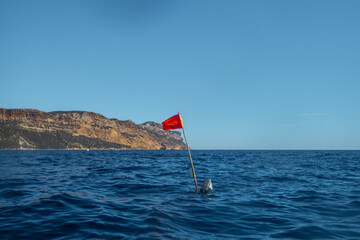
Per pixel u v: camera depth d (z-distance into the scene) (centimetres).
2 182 1139
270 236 486
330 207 749
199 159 4441
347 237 484
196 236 476
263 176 1617
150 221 557
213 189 1076
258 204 785
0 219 557
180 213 645
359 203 804
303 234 499
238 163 3194
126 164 2839
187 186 1157
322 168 2373
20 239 438
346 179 1492
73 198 807
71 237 451
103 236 458
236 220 598
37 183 1146
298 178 1521
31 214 605
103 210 661
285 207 747
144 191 1000
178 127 938
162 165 2734
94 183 1191
